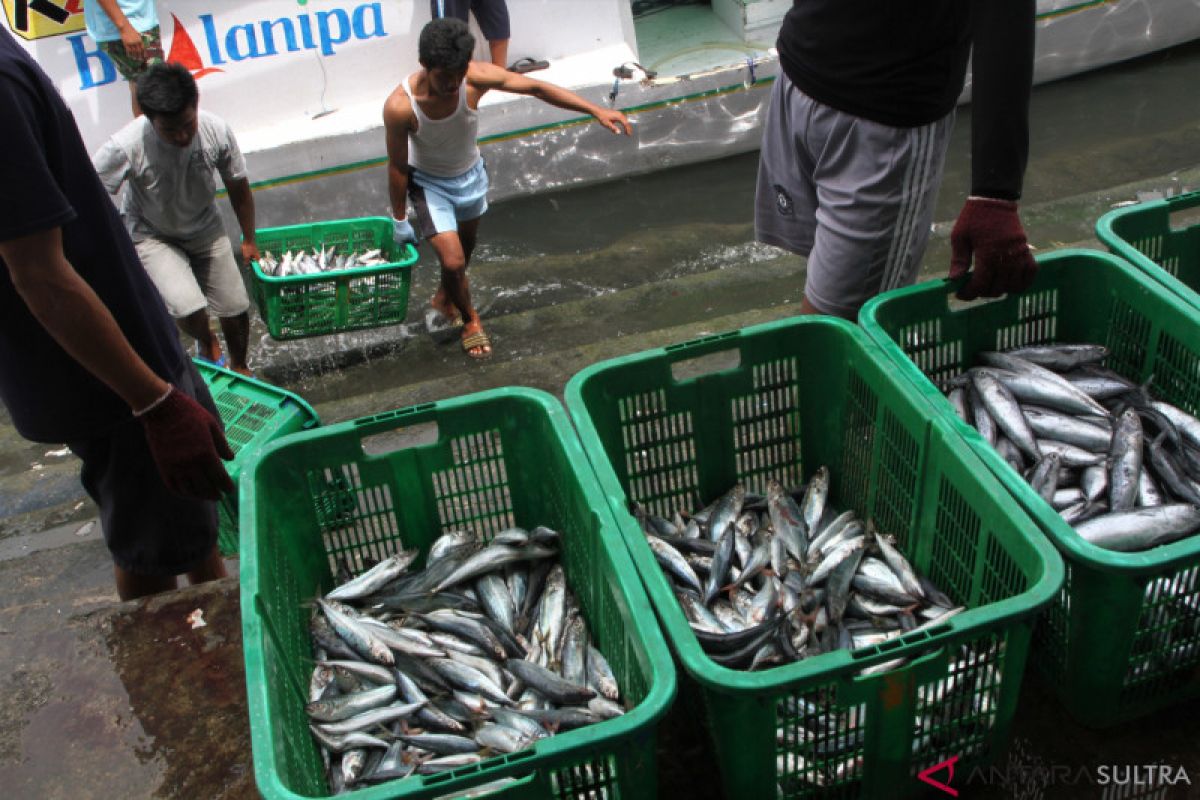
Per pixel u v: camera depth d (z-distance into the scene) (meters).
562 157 7.71
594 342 5.82
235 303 5.47
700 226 7.25
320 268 5.92
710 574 2.79
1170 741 2.32
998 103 2.55
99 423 2.73
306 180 7.22
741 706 1.93
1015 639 2.02
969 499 2.40
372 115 7.28
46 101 2.27
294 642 2.55
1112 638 2.17
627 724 1.81
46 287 2.20
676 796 2.31
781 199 3.45
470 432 2.84
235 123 7.20
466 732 2.45
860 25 2.86
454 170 5.59
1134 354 3.05
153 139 4.74
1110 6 8.25
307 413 4.23
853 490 3.05
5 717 2.73
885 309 2.93
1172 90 8.34
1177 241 3.40
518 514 3.02
